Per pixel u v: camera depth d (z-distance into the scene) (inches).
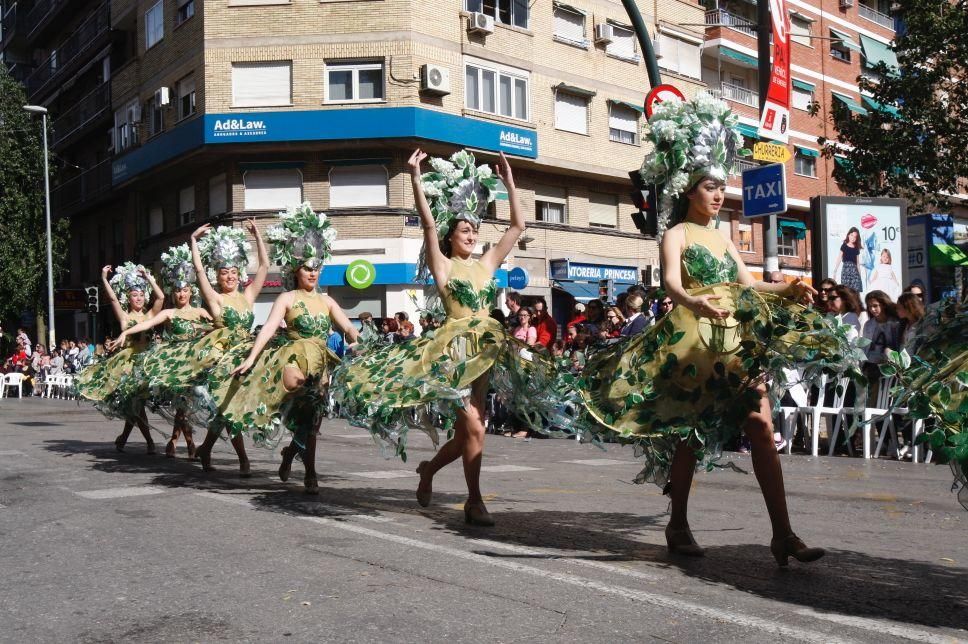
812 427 439.2
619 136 1223.5
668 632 142.0
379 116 971.3
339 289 1005.8
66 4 1561.3
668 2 1289.4
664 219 201.2
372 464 383.6
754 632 141.9
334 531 226.7
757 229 1454.2
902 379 154.8
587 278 1176.2
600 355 203.6
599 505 271.1
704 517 250.1
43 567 193.0
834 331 175.0
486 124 1037.2
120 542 216.5
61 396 1149.1
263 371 292.4
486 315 239.1
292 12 994.1
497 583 173.2
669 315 190.9
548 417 233.1
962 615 151.6
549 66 1127.0
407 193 995.3
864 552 203.3
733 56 1380.4
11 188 1439.5
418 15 992.9
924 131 983.6
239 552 203.3
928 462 389.1
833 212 608.1
